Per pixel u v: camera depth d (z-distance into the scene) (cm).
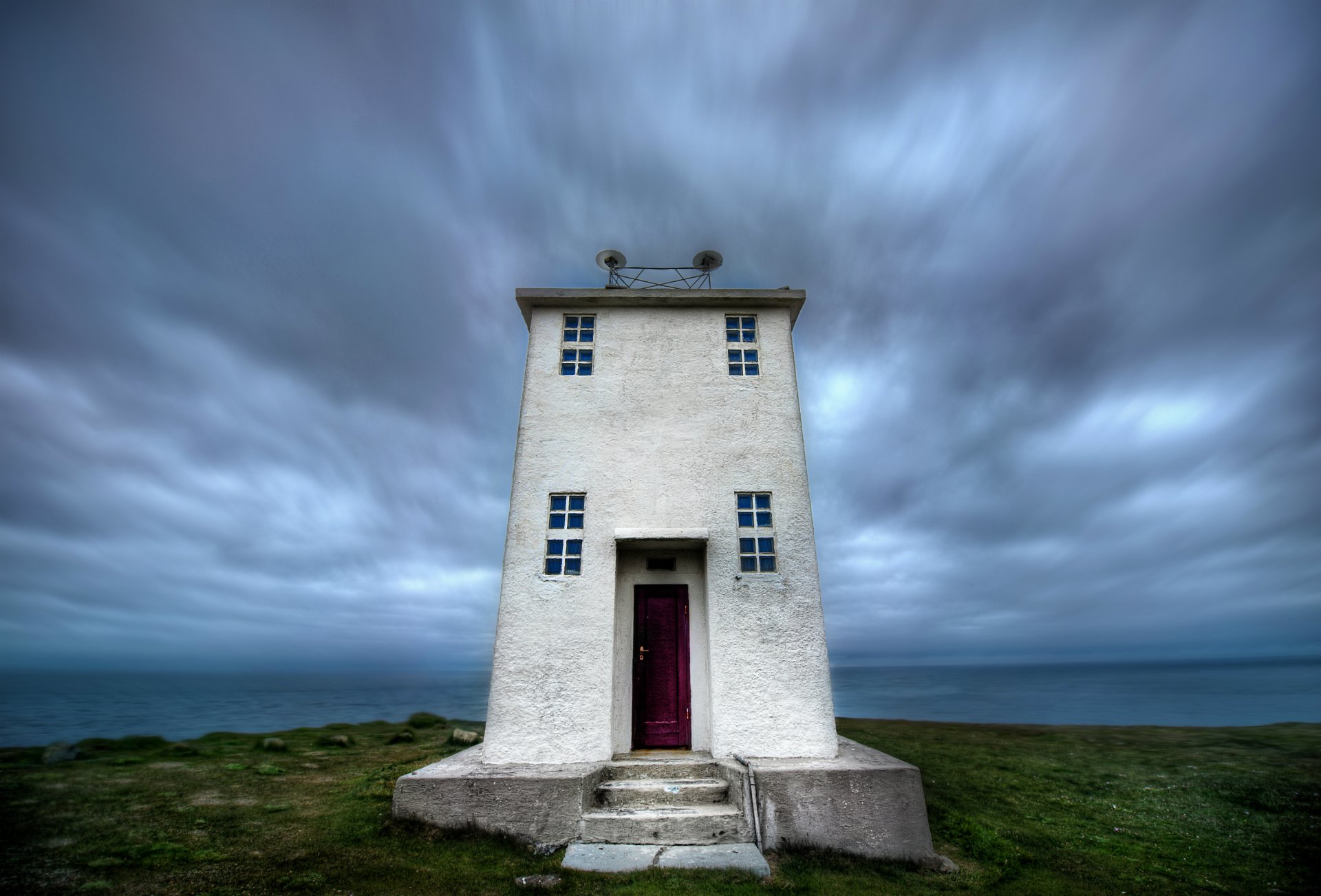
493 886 539
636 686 853
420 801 669
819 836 649
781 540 871
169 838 620
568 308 1010
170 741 1277
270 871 545
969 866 648
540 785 670
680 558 904
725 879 563
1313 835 778
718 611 832
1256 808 907
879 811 661
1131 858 688
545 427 923
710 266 1073
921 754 1291
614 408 937
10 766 982
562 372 966
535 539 859
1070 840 748
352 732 1576
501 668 798
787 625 828
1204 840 759
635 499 884
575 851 620
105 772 933
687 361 975
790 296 1003
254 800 782
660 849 627
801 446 924
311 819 702
